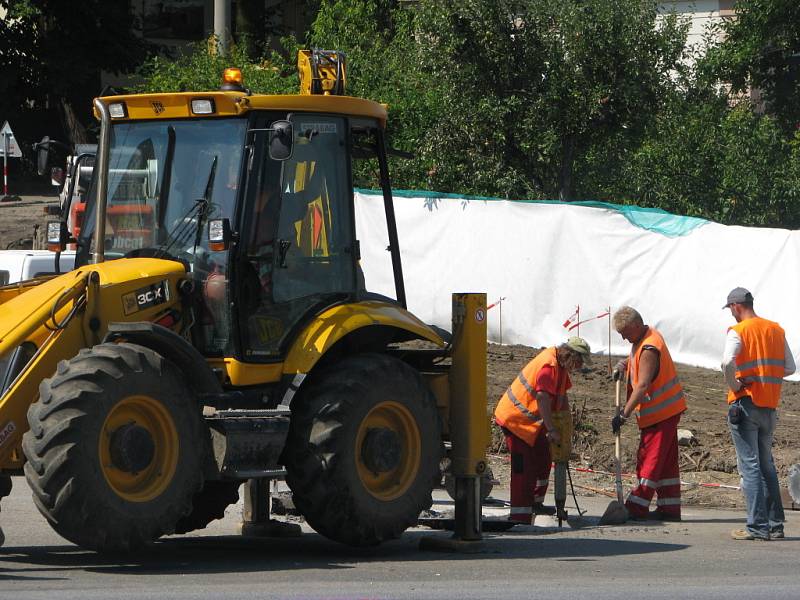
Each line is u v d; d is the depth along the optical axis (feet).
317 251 81.66
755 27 228.22
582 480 120.37
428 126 194.29
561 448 98.22
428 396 82.28
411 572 71.46
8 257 144.05
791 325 163.22
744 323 90.68
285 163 80.02
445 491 115.55
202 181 78.84
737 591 65.82
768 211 204.44
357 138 87.71
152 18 355.97
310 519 77.61
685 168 202.80
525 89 188.55
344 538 77.87
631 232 171.83
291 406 78.23
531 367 96.58
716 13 269.23
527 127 185.98
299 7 347.56
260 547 84.23
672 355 170.81
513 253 176.96
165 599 58.49
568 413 98.78
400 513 79.87
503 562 76.89
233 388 77.25
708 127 204.64
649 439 101.60
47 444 65.82
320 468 76.18
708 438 133.39
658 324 170.60
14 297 78.23
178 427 70.54
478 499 83.66
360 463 78.59
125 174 80.79
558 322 175.42
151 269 75.97
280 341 78.89
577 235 173.88
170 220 79.20
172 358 73.46
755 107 237.04
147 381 69.26
